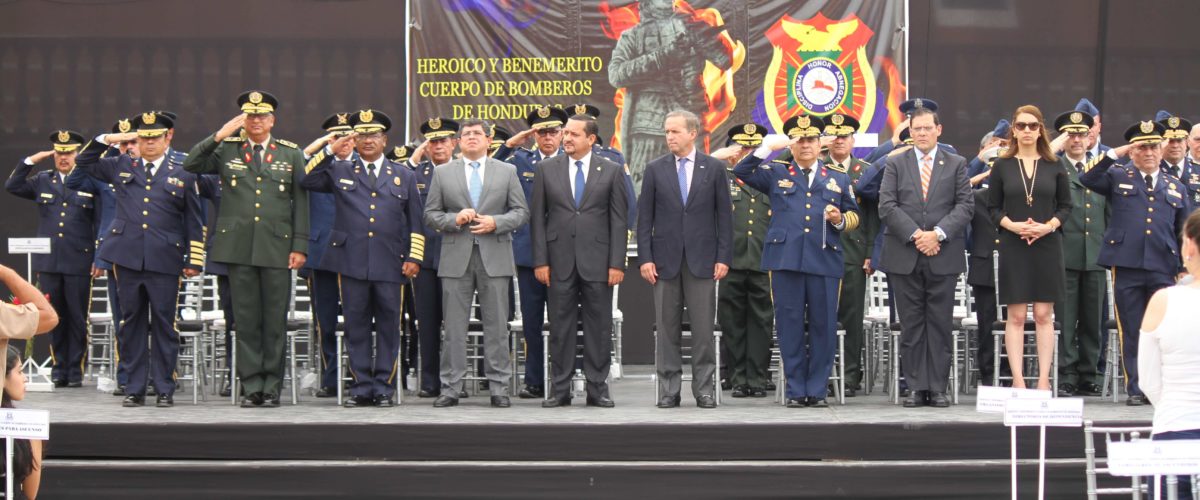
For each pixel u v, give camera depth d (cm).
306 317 927
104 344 996
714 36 1059
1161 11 1056
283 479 673
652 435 683
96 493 678
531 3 1066
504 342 779
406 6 1073
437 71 1073
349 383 811
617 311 972
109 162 795
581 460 683
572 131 780
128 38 1079
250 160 782
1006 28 1059
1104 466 673
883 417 706
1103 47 1058
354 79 1078
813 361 774
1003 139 872
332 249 787
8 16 1079
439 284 848
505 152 873
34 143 1084
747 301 855
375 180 793
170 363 791
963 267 762
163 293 784
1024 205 746
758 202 857
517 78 1070
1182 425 469
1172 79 1059
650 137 1063
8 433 493
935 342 761
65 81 1081
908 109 857
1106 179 796
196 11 1077
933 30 1059
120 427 689
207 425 687
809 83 1056
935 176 768
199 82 1080
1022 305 749
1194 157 854
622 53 1063
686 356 1057
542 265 777
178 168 800
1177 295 480
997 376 791
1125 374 780
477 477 673
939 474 670
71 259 960
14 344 1076
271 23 1078
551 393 817
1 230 1085
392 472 674
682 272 774
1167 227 783
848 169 881
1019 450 680
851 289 850
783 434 682
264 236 774
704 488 671
